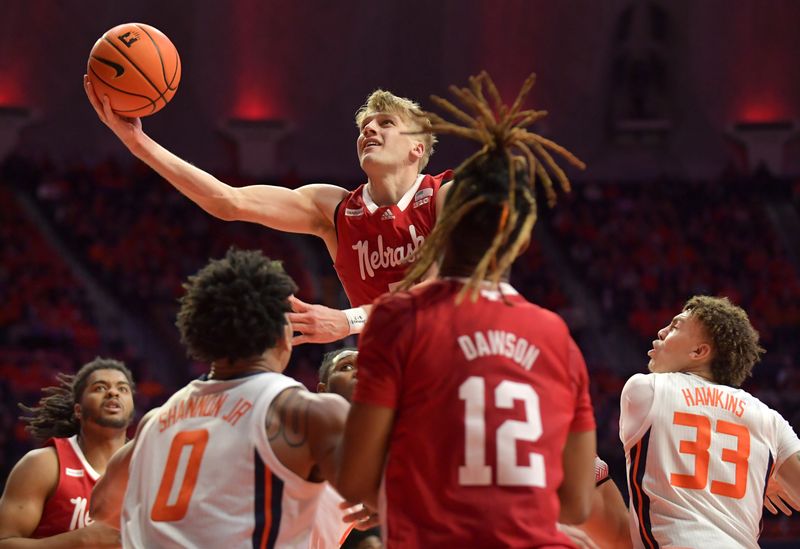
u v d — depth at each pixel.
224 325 2.29
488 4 19.06
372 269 3.30
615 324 15.49
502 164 2.15
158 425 2.34
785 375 13.12
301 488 2.23
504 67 19.06
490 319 2.07
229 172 17.86
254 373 2.32
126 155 18.34
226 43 18.62
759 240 17.23
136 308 14.80
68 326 13.92
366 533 3.30
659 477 3.11
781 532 9.25
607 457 11.42
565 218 17.77
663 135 19.17
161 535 2.19
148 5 18.38
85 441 3.76
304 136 18.86
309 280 15.79
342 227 3.36
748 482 3.13
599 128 19.19
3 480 10.52
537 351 2.08
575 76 19.12
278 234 16.92
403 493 2.00
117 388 3.78
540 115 2.27
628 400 3.23
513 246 2.09
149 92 3.12
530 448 2.00
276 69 18.80
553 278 16.03
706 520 3.05
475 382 2.01
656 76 19.17
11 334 13.48
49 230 16.14
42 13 17.98
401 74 19.08
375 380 2.01
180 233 16.38
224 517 2.18
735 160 19.27
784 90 19.17
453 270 2.16
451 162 18.58
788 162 19.12
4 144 17.81
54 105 18.09
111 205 16.72
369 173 3.33
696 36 19.19
